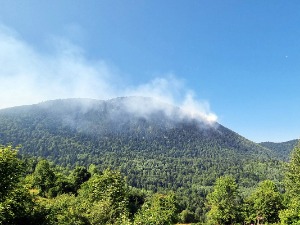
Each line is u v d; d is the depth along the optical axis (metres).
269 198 65.62
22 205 20.98
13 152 21.62
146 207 34.28
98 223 30.95
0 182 20.06
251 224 69.06
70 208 31.55
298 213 38.69
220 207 63.84
